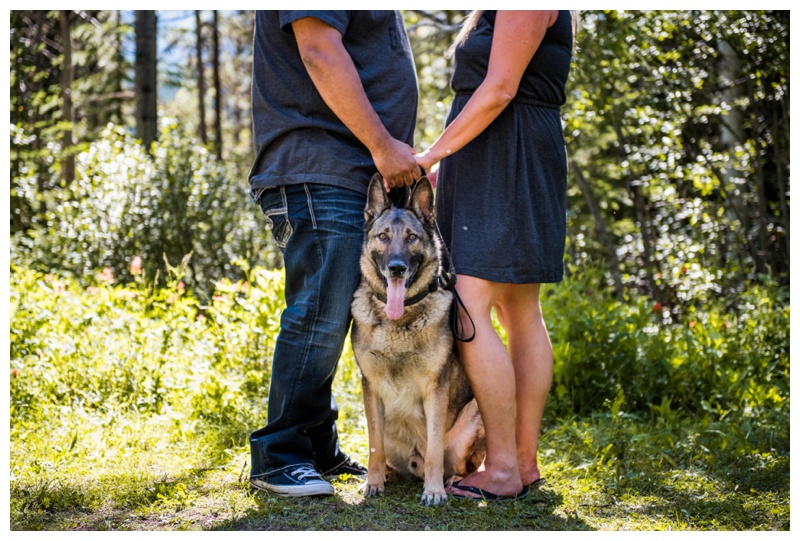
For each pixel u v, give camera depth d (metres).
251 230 10.26
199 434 4.35
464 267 3.44
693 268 8.41
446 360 3.42
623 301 8.92
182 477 3.53
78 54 15.90
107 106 17.47
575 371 5.50
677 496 3.50
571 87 8.91
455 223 3.52
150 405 4.92
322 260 3.40
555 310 6.08
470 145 3.51
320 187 3.39
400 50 3.62
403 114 3.58
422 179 3.47
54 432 4.28
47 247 9.57
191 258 9.52
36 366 5.11
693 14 7.75
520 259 3.43
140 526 2.91
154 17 12.12
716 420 5.12
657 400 5.48
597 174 11.60
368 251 3.44
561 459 4.09
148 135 12.02
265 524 2.94
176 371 5.46
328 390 3.56
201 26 22.14
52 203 12.14
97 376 5.09
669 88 8.38
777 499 3.42
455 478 3.60
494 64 3.30
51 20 14.87
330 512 3.10
